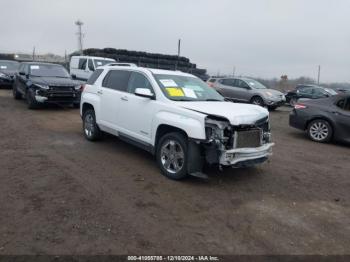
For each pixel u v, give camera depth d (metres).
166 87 6.11
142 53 26.81
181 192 5.13
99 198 4.72
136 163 6.41
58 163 6.17
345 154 8.45
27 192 4.80
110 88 7.21
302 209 4.86
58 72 13.80
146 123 6.10
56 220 4.04
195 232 3.98
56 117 11.19
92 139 7.88
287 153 8.20
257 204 4.91
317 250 3.78
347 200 5.32
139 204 4.61
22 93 13.57
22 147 7.17
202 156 5.34
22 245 3.49
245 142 5.34
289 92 22.50
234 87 18.59
